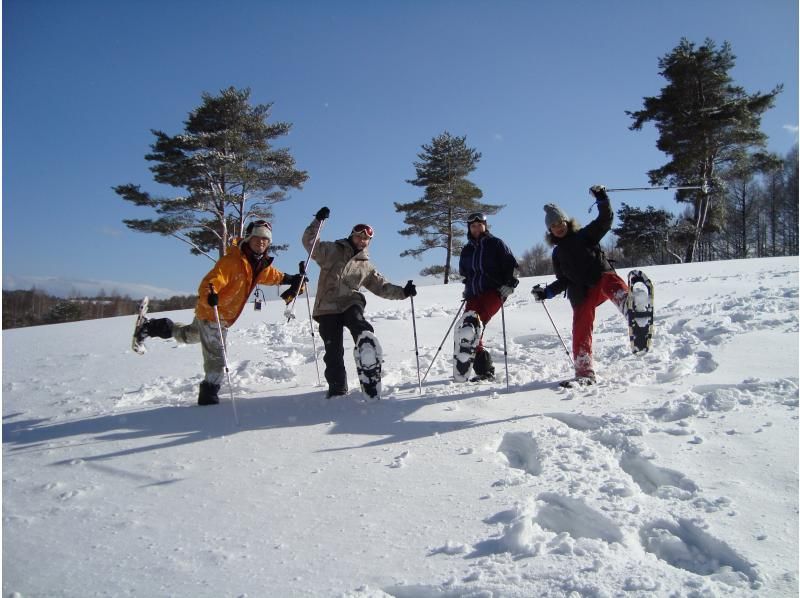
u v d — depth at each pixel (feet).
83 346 27.61
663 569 6.50
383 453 10.69
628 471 9.57
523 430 11.24
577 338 14.85
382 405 13.85
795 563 6.39
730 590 6.03
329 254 15.07
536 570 6.51
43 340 31.12
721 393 11.73
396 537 7.55
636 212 106.42
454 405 13.41
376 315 30.12
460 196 102.94
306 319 31.83
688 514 7.58
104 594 6.58
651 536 7.32
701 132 88.17
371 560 7.03
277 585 6.59
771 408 10.91
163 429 12.89
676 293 27.12
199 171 88.02
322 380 17.25
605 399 12.87
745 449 9.30
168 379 18.54
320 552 7.30
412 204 104.53
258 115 95.55
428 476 9.47
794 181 142.92
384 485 9.24
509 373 16.61
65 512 8.84
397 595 6.42
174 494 9.39
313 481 9.60
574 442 10.34
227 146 90.12
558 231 15.07
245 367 20.04
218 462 10.72
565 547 6.96
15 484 10.07
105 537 7.99
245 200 95.14
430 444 10.98
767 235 155.53
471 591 6.20
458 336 14.15
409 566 6.84
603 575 6.34
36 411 15.58
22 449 12.07
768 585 6.07
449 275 108.58
